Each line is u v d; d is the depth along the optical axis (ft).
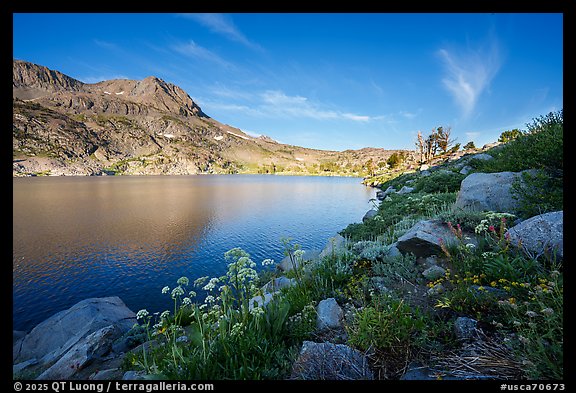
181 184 420.36
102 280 65.57
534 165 23.71
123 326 33.19
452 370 9.18
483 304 11.53
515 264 13.10
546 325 9.20
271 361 11.56
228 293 15.02
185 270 71.72
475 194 24.97
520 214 20.52
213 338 12.48
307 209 158.71
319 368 10.16
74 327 31.65
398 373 9.73
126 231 114.83
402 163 319.47
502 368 8.71
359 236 38.65
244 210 164.86
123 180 530.27
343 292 17.17
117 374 16.10
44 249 90.33
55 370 20.15
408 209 43.78
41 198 231.09
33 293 59.21
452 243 17.89
